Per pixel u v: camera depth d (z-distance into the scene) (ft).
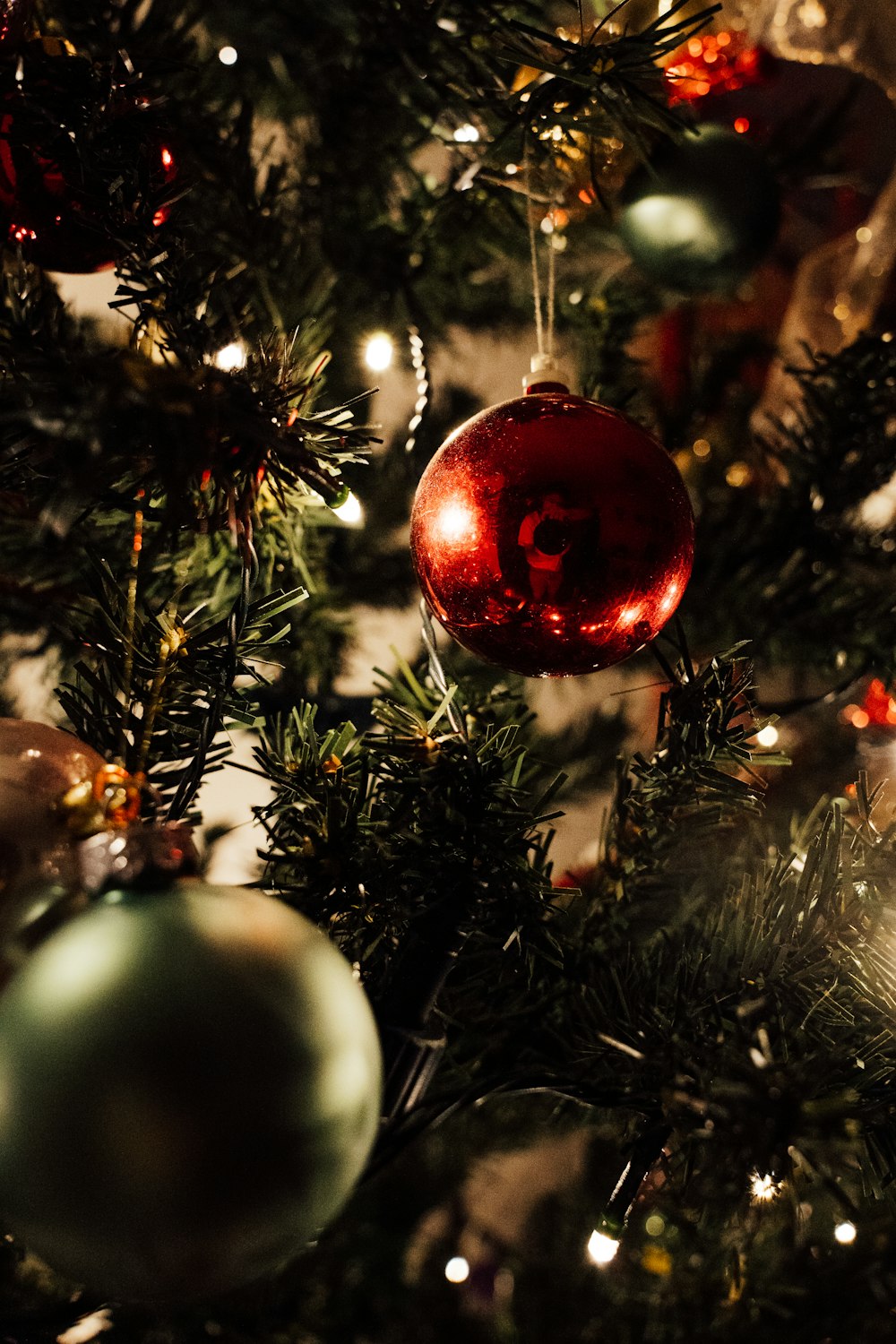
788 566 2.35
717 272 2.17
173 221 1.80
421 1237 2.92
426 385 2.08
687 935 1.90
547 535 1.69
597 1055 1.77
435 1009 1.83
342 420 1.74
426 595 1.77
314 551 2.27
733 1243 1.86
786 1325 2.19
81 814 1.60
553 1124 2.12
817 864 1.82
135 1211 1.46
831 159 2.38
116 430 1.55
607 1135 2.57
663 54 1.80
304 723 1.87
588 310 2.44
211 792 2.72
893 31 2.47
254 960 1.48
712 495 2.51
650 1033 1.77
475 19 1.96
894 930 1.78
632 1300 2.36
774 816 2.33
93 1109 1.45
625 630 1.73
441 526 1.72
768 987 1.78
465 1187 3.04
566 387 1.83
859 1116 1.69
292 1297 2.34
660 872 1.92
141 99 1.74
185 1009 1.46
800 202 2.80
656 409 2.56
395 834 1.80
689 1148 1.73
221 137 2.19
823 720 2.53
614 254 2.45
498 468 1.69
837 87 2.48
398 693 1.94
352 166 2.27
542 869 1.86
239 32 2.26
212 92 2.25
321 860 1.79
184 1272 1.49
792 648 2.38
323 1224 1.54
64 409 1.51
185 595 2.08
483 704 1.96
